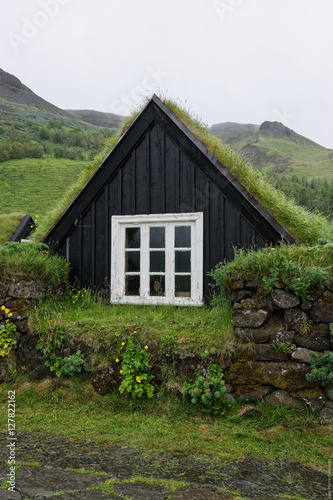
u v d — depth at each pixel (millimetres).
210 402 4965
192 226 7312
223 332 5449
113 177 7898
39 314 6535
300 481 3498
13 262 6668
